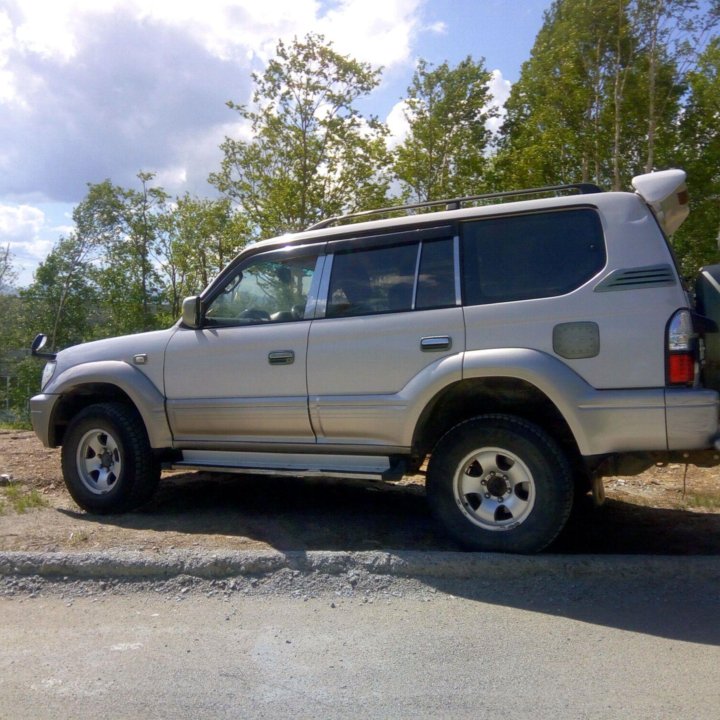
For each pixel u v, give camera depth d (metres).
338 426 5.54
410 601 4.71
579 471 5.37
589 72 18.91
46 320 43.31
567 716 3.40
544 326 4.93
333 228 5.85
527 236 5.18
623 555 5.05
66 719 3.46
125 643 4.23
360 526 6.00
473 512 5.20
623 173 19.91
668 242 4.91
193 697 3.63
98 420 6.37
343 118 22.03
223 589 4.90
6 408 42.28
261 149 22.94
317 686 3.71
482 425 5.11
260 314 6.00
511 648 4.07
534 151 19.98
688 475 7.91
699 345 4.74
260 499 6.89
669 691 3.60
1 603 4.84
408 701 3.55
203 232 33.03
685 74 18.69
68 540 5.56
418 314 5.31
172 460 6.35
